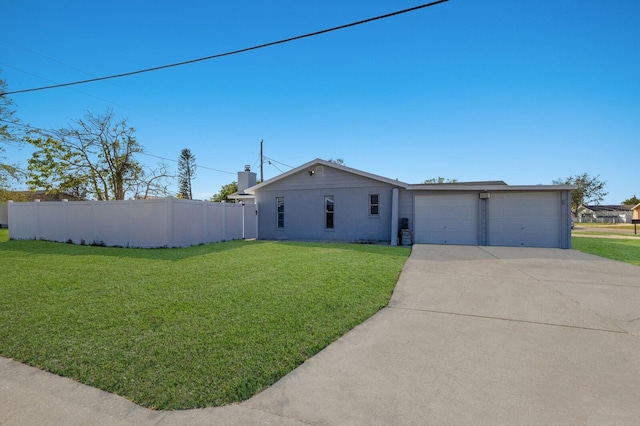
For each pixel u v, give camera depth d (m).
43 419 2.15
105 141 23.81
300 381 2.63
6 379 2.67
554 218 12.52
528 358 3.08
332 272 6.81
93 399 2.38
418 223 13.88
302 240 15.13
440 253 10.41
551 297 5.27
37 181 23.27
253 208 16.36
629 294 5.45
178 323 3.84
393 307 4.74
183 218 11.88
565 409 2.26
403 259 8.98
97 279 6.12
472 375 2.75
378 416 2.17
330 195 15.21
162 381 2.59
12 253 9.81
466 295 5.39
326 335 3.56
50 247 11.48
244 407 2.29
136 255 9.34
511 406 2.29
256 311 4.29
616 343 3.45
